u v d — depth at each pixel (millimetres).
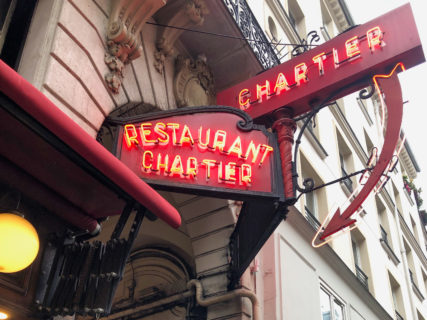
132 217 9508
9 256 3289
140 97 6109
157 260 9766
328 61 6164
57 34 4801
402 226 22109
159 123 5117
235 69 8266
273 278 8414
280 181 5230
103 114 5195
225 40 7832
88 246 4051
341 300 11453
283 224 9758
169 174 4875
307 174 12812
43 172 3924
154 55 6766
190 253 9273
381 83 5719
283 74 6414
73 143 3535
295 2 16969
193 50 7969
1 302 3562
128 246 4066
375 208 18094
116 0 5691
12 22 5000
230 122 5473
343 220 5539
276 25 13898
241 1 8703
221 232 7891
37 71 4543
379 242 17109
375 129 22344
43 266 3938
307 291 9633
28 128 3553
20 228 3379
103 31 5523
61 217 4191
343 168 16266
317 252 10977
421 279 23172
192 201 8102
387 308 15266
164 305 8789
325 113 15867
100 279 3885
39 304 3773
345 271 12031
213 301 7395
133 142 4938
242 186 5082
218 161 5117
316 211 12664
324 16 21062
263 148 5375
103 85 5328
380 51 5816
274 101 6266
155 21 6949
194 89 7672
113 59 5484
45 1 5148
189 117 5348
